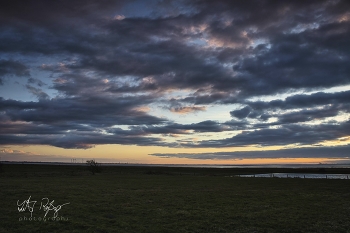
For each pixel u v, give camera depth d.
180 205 24.03
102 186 39.56
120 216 18.98
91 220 17.45
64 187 36.25
